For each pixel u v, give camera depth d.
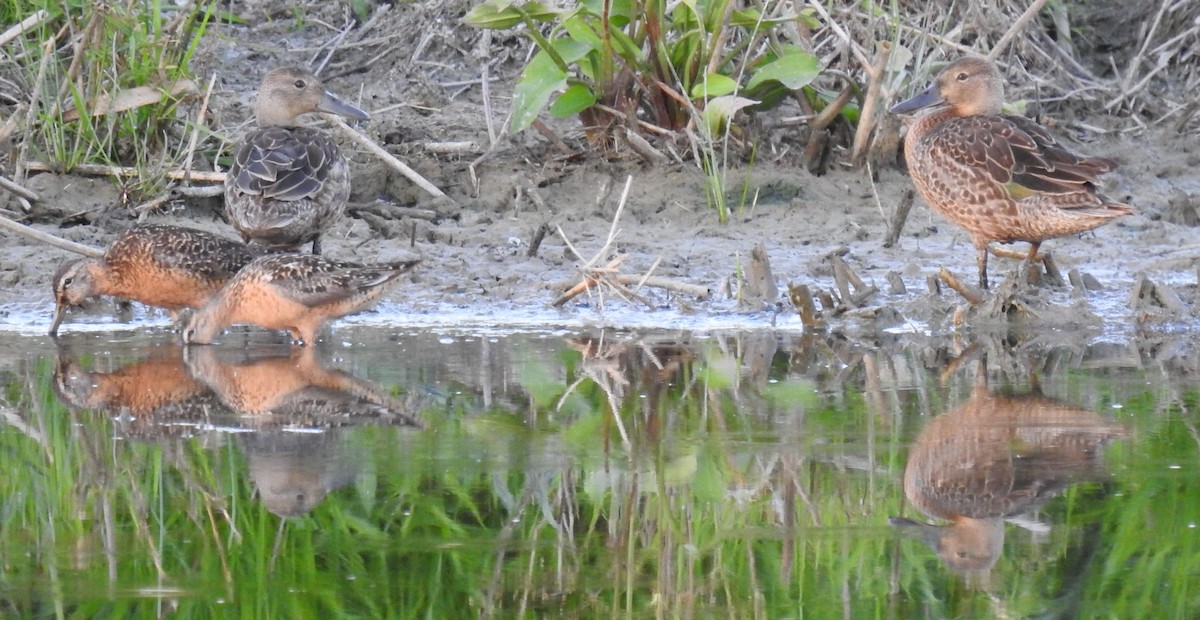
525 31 18.34
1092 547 6.93
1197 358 11.13
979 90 13.79
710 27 15.99
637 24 16.20
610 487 7.80
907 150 13.81
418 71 18.19
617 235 14.73
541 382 10.22
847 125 16.98
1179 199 15.97
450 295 13.45
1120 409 9.39
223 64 18.16
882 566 6.75
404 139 16.95
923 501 7.52
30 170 15.53
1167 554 6.82
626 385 10.14
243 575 6.71
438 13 18.88
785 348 11.54
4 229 13.66
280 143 13.80
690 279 13.77
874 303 12.91
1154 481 7.81
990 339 11.98
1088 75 19.28
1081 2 19.92
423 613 6.35
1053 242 15.26
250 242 13.68
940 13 18.14
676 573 6.69
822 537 7.12
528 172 16.39
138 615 6.30
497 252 14.59
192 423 9.08
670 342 11.73
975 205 12.89
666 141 16.41
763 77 15.68
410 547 7.03
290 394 9.83
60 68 16.12
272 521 7.29
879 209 15.58
